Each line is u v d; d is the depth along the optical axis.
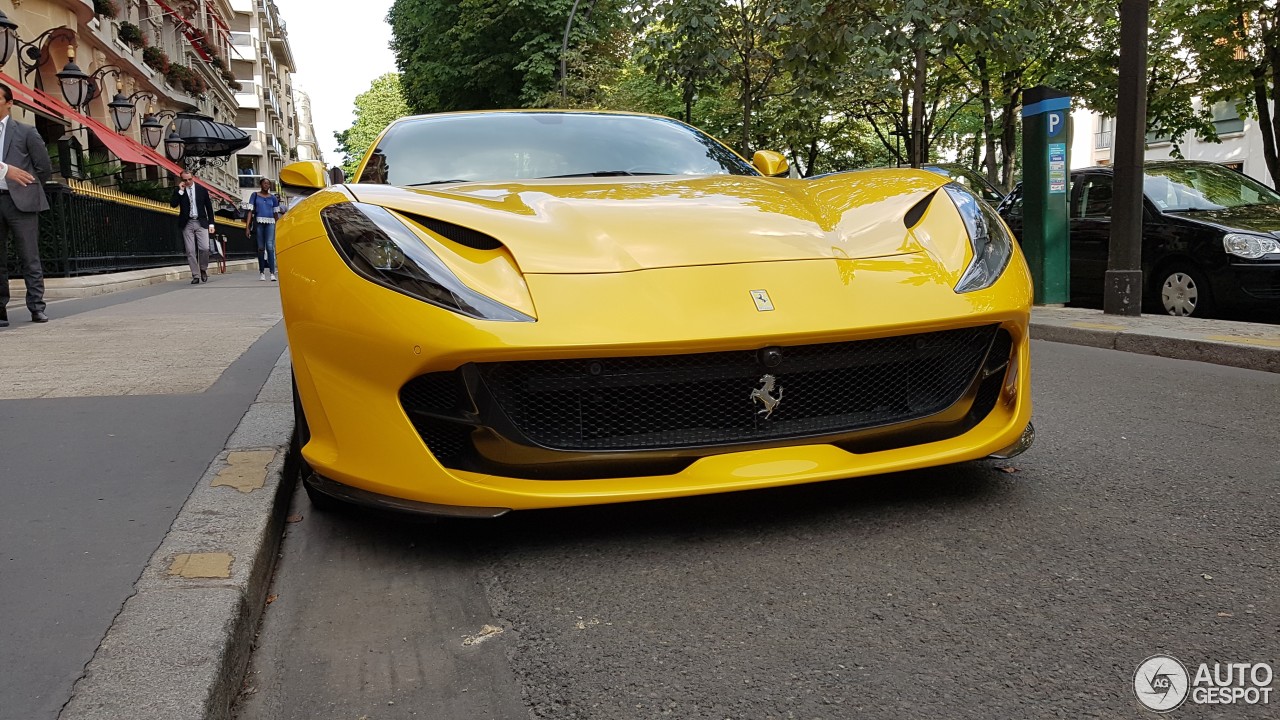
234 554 2.24
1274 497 2.70
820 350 2.44
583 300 2.35
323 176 3.40
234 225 24.44
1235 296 7.03
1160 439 3.45
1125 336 5.97
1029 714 1.60
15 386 4.44
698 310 2.36
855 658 1.82
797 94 11.66
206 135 22.50
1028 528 2.49
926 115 23.59
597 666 1.84
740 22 14.76
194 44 33.69
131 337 6.24
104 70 19.66
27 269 7.17
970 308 2.53
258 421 3.62
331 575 2.40
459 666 1.88
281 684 1.85
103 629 1.84
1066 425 3.73
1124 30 6.89
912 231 2.79
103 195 13.48
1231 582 2.10
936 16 9.46
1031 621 1.95
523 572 2.34
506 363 2.33
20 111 14.58
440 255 2.45
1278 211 7.54
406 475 2.38
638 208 2.80
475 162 3.68
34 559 2.23
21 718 1.52
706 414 2.44
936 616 1.99
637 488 2.36
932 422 2.58
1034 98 7.88
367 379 2.41
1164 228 7.52
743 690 1.72
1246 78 14.26
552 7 27.03
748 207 2.88
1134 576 2.15
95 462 3.09
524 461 2.36
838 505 2.72
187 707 1.56
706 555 2.39
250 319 7.46
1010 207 9.49
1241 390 4.44
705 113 23.81
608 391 2.40
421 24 30.16
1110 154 32.78
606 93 24.58
